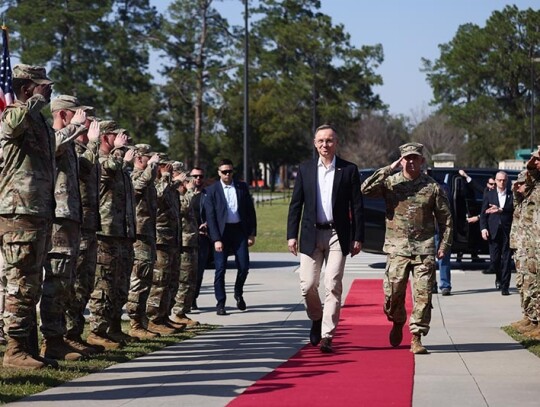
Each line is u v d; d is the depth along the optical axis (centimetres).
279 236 3869
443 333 1334
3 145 945
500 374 988
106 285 1172
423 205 1154
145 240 1282
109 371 999
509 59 8756
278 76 8562
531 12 8769
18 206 938
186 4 7538
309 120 8656
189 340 1271
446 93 9675
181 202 1452
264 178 12106
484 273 2320
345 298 1819
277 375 977
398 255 1155
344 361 1077
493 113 9044
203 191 1706
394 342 1197
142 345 1191
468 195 2319
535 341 1227
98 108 7288
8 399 832
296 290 1978
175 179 1372
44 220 952
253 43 7688
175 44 7556
